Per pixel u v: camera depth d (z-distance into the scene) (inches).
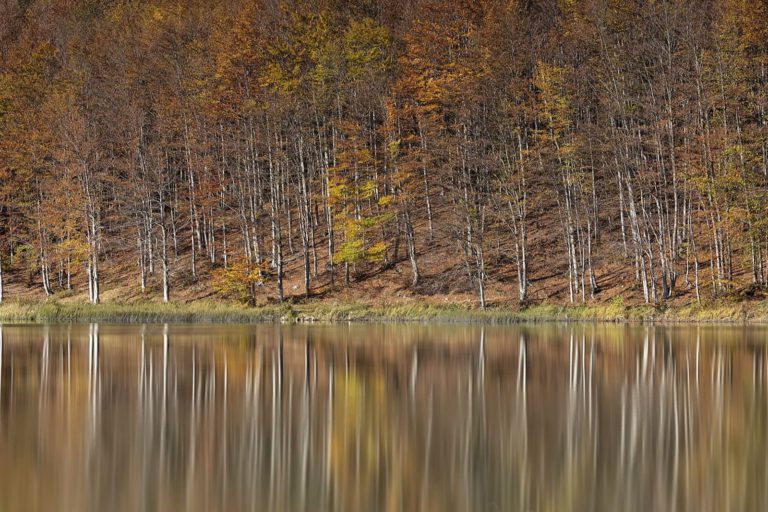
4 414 776.9
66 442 655.8
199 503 491.8
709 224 2466.8
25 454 614.2
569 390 943.7
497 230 2925.7
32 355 1309.1
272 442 658.8
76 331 1895.9
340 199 2768.2
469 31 2898.6
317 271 2888.8
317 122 2979.8
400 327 2066.9
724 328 1951.3
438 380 1023.6
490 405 835.4
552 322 2272.4
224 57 2898.6
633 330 1900.8
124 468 574.2
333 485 533.3
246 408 813.9
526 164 2704.2
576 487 530.0
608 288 2571.4
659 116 2466.8
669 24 2504.9
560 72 2657.5
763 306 2223.2
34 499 497.7
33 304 2674.7
